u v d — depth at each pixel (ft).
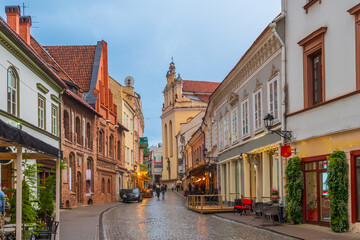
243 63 79.97
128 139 196.13
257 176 76.59
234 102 92.63
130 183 199.21
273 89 66.49
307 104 55.98
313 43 54.85
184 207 111.55
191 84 348.18
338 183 47.06
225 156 104.73
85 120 120.06
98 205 121.70
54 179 43.24
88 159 124.77
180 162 295.48
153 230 55.77
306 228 51.31
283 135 60.95
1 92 62.49
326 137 51.49
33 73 77.66
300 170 57.21
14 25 87.66
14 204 35.14
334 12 50.52
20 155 30.32
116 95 174.91
